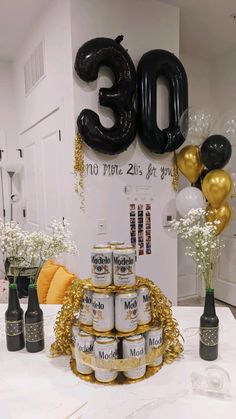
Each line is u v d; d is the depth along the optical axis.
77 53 2.16
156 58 2.37
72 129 2.27
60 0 2.31
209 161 2.45
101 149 2.23
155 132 2.39
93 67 2.15
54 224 1.31
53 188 2.81
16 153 3.99
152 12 2.49
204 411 0.91
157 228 2.66
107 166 2.38
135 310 1.08
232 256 3.56
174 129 2.48
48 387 1.03
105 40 2.16
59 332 1.21
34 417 0.89
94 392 1.00
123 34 2.37
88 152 2.29
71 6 2.16
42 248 1.25
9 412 0.91
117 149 2.26
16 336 1.27
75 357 1.13
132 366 1.03
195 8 2.64
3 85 3.88
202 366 1.11
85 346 1.06
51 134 2.74
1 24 2.96
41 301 2.29
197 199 2.49
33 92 3.13
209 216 2.54
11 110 3.94
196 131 2.44
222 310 1.62
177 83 2.49
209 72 3.80
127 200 2.50
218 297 3.76
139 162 2.53
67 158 2.41
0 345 1.32
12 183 3.97
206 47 3.42
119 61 2.21
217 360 1.16
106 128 2.27
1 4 2.60
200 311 1.61
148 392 0.99
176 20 2.61
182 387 1.01
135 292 1.08
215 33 3.11
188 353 1.22
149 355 1.07
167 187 2.68
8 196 3.97
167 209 2.69
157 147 2.43
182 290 3.76
